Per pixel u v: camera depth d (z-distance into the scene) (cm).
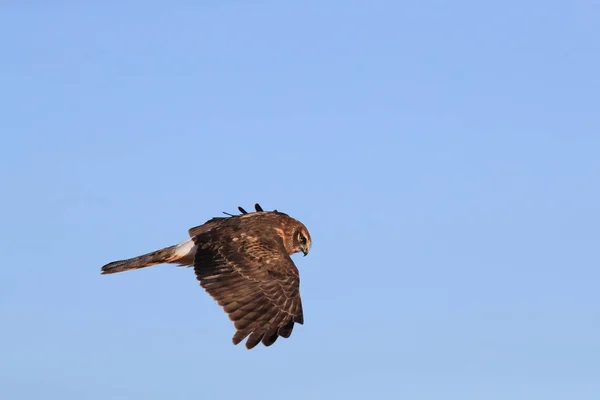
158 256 1956
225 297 1708
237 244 1817
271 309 1686
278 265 1758
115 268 1992
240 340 1647
